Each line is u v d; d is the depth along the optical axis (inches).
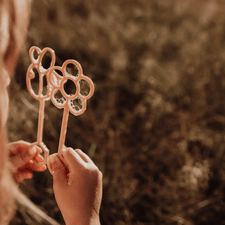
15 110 26.1
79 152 18.3
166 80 34.3
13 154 19.3
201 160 26.2
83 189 17.1
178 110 31.2
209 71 35.5
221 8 48.9
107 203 24.9
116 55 37.2
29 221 23.0
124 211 24.5
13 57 15.1
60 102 18.2
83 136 27.4
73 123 28.3
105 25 42.8
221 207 25.1
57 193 17.4
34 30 31.8
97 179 17.4
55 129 27.3
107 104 31.9
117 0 52.7
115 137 27.9
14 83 26.7
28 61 28.9
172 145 27.6
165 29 44.2
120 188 25.4
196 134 28.3
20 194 20.0
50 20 41.6
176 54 40.1
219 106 32.9
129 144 28.8
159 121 30.0
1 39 14.2
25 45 27.4
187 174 25.0
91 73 34.6
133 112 31.9
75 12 48.0
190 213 24.9
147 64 36.0
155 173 26.7
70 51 35.9
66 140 27.1
